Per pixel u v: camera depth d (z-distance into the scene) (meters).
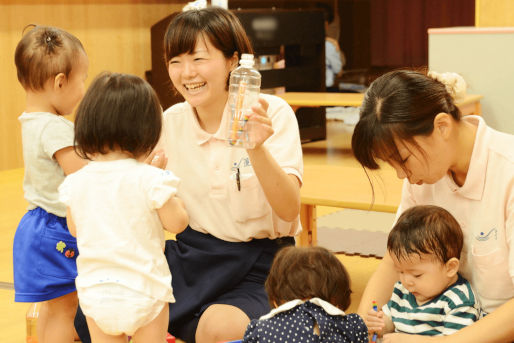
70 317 4.09
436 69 9.39
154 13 12.22
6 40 10.08
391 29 20.64
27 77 4.01
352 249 6.19
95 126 3.22
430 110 2.86
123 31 11.76
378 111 2.88
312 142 11.71
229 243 3.88
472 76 9.21
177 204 3.31
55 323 4.06
